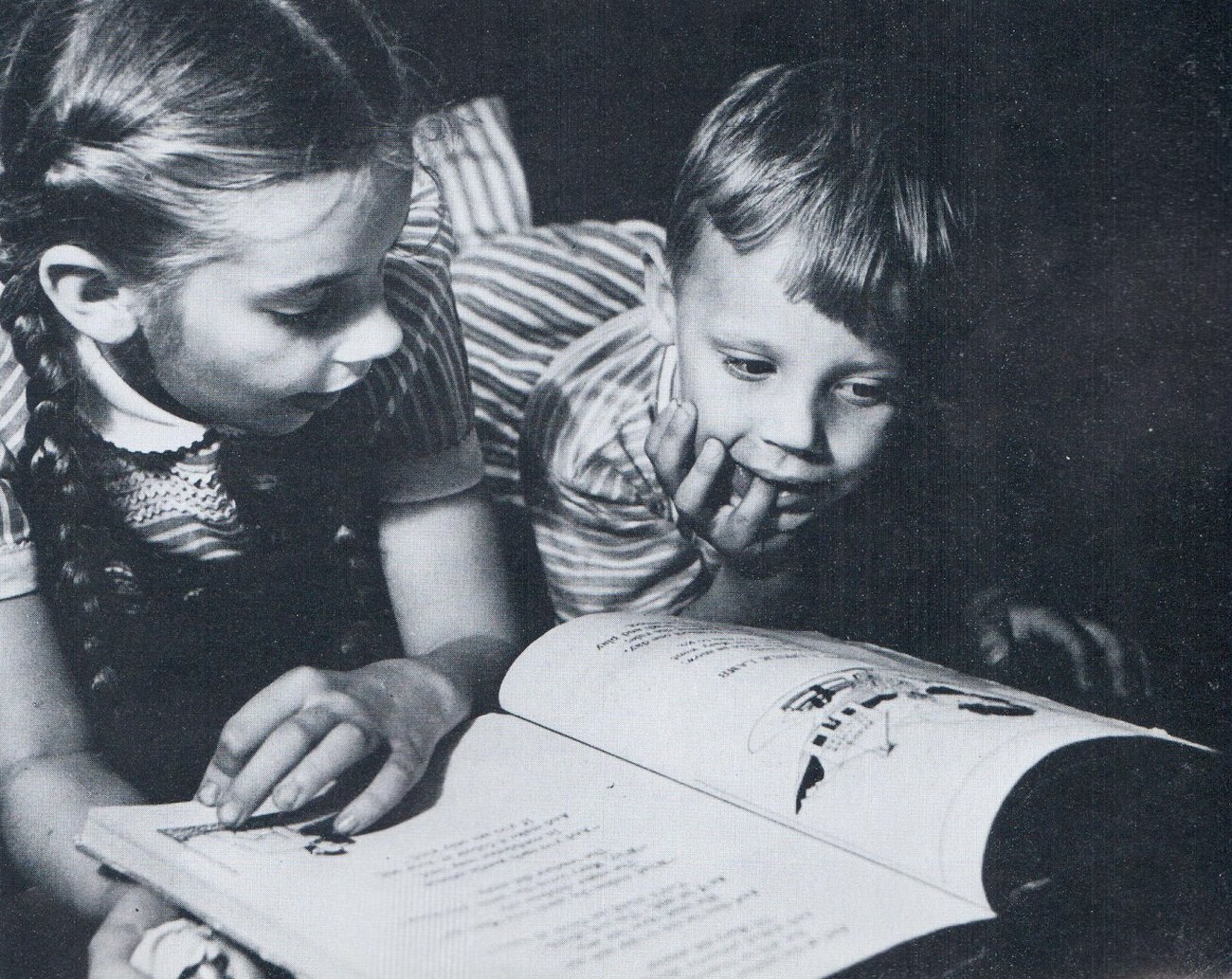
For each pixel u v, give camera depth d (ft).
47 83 1.48
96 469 1.68
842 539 1.98
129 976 1.11
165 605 1.74
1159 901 1.19
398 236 1.69
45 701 1.64
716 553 1.97
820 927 1.09
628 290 1.85
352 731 1.30
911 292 1.84
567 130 1.77
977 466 1.93
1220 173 1.85
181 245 1.54
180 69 1.47
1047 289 1.88
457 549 1.88
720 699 1.40
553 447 1.89
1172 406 1.90
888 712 1.33
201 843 1.21
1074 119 1.83
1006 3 1.79
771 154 1.78
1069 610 1.94
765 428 1.90
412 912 1.09
